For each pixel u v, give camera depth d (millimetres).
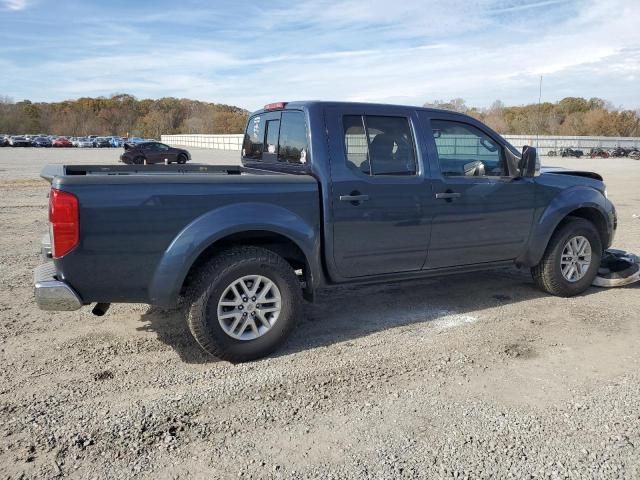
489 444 2893
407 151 4520
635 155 46500
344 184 4188
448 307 5246
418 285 6035
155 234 3584
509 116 92625
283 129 4676
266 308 4008
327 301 5457
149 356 4059
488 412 3232
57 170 4160
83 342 4309
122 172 4926
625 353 4133
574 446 2871
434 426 3076
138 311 5066
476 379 3676
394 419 3156
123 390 3500
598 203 5539
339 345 4289
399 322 4828
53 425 3057
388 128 4441
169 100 129125
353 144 4277
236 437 2965
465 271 5000
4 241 8297
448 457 2777
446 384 3604
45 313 4980
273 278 3959
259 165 5211
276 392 3490
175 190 3619
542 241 5238
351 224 4242
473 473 2643
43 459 2738
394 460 2752
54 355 4047
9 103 103688
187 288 3910
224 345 3824
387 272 4559
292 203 4012
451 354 4102
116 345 4262
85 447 2848
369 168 4328
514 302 5395
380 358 4035
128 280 3582
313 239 4105
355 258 4344
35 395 3412
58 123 108562
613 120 80062
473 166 4809
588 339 4406
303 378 3697
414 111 4582
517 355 4086
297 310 4082
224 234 3727
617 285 5773
